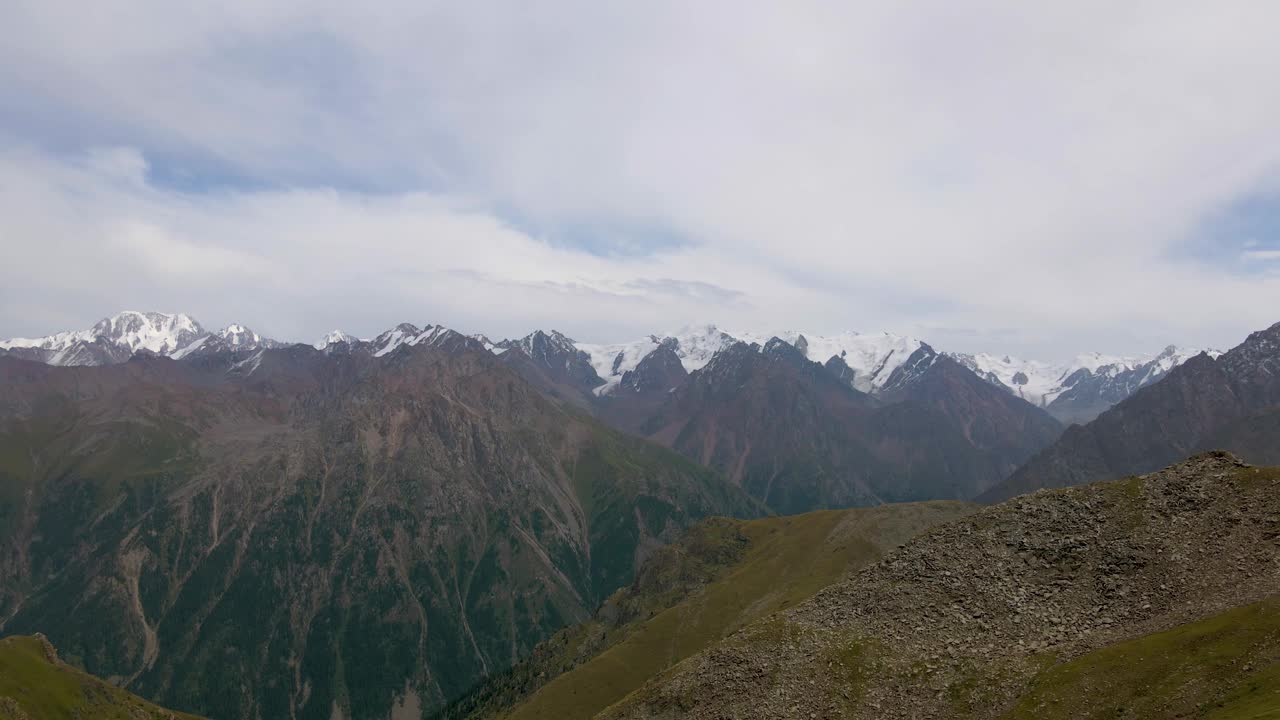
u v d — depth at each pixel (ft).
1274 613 302.86
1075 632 358.43
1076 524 424.87
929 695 358.23
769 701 393.91
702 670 436.35
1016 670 346.54
